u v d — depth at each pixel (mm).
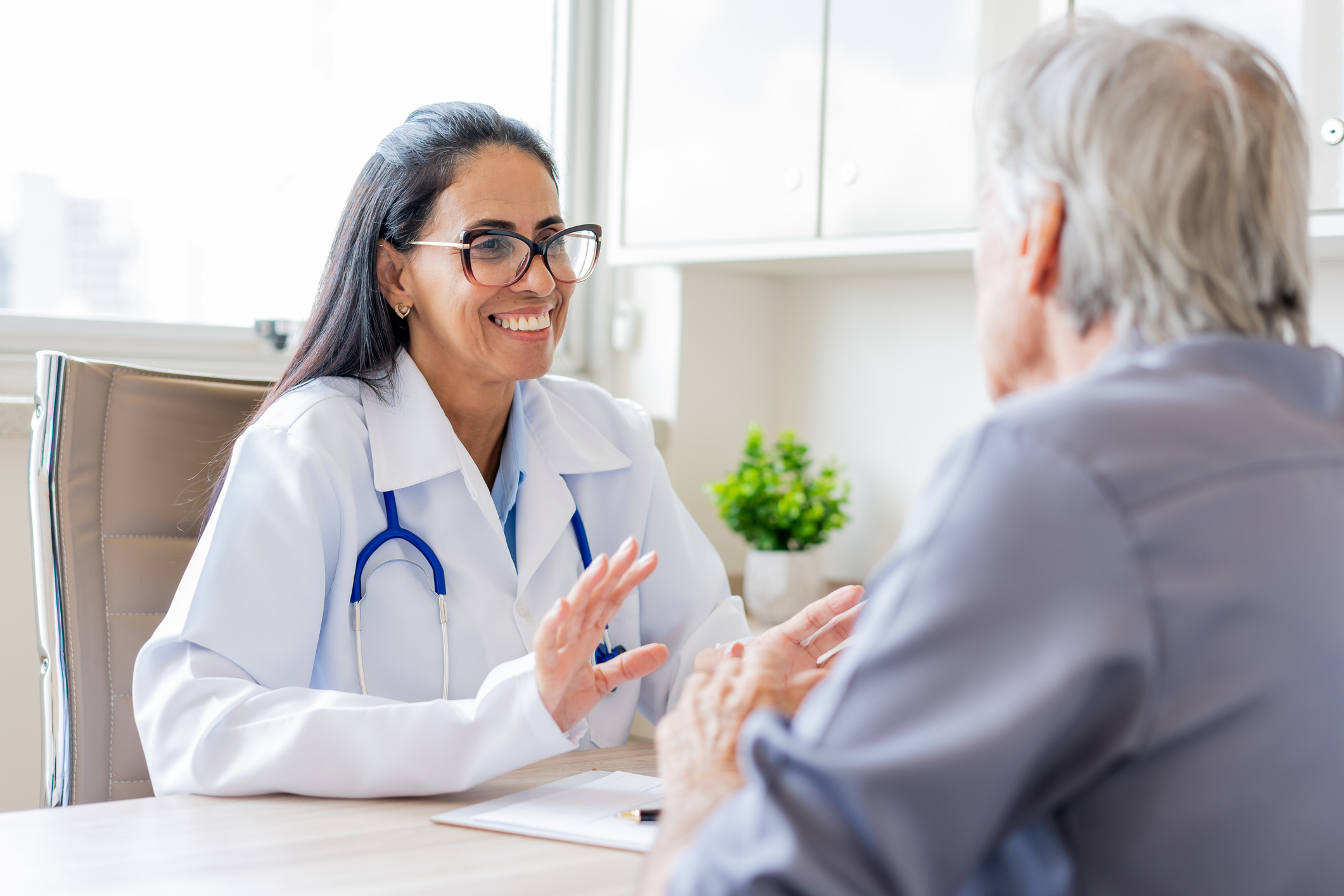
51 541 1292
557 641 962
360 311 1352
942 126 1833
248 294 2174
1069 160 617
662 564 1501
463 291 1307
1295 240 631
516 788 1019
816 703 537
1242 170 600
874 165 1918
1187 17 660
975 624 499
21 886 753
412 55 2336
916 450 2348
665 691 1456
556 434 1439
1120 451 521
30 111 1916
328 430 1258
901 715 494
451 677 1262
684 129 2162
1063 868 531
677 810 634
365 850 838
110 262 2014
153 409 1376
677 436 2414
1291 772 530
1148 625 493
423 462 1286
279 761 969
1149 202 596
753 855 488
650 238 2225
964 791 475
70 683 1283
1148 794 520
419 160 1327
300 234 2227
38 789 1813
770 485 2197
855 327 2441
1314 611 531
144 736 1062
